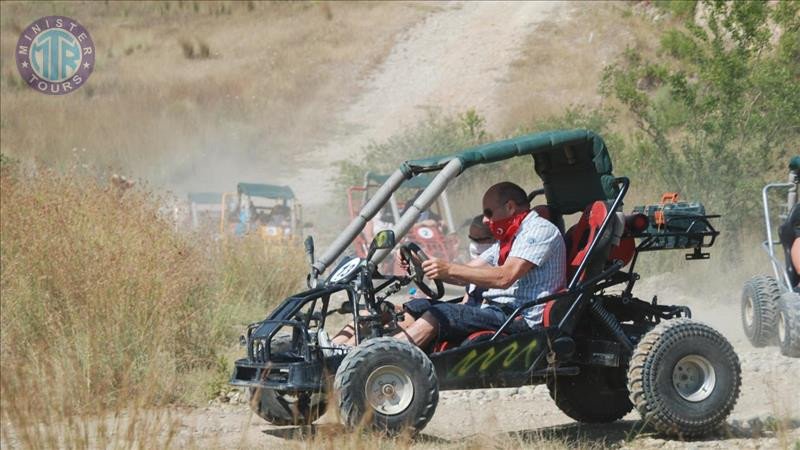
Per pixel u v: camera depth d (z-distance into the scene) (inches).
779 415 1013.2
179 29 6422.2
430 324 995.9
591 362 1040.8
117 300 1300.4
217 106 4788.4
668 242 1071.6
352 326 1043.3
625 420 1149.7
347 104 5022.1
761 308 1473.9
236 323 1632.6
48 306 1331.2
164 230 1649.9
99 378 1155.3
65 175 2186.3
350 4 6722.4
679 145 2490.2
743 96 2266.2
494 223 1027.9
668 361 991.6
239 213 2625.5
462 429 1096.2
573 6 5856.3
